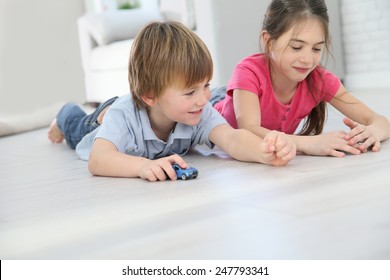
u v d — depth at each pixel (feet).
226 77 14.42
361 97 13.38
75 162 8.71
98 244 5.54
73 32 18.94
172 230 5.64
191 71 7.27
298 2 7.73
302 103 8.34
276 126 8.45
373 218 5.52
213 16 14.17
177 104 7.39
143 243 5.48
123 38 18.75
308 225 5.49
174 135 7.85
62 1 18.69
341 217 5.57
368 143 7.39
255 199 6.12
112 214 6.12
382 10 16.11
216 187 6.59
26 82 17.67
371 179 6.36
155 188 6.77
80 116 9.70
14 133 13.34
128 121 7.71
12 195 7.12
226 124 7.93
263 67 8.18
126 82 16.97
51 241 5.69
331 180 6.44
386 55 16.22
